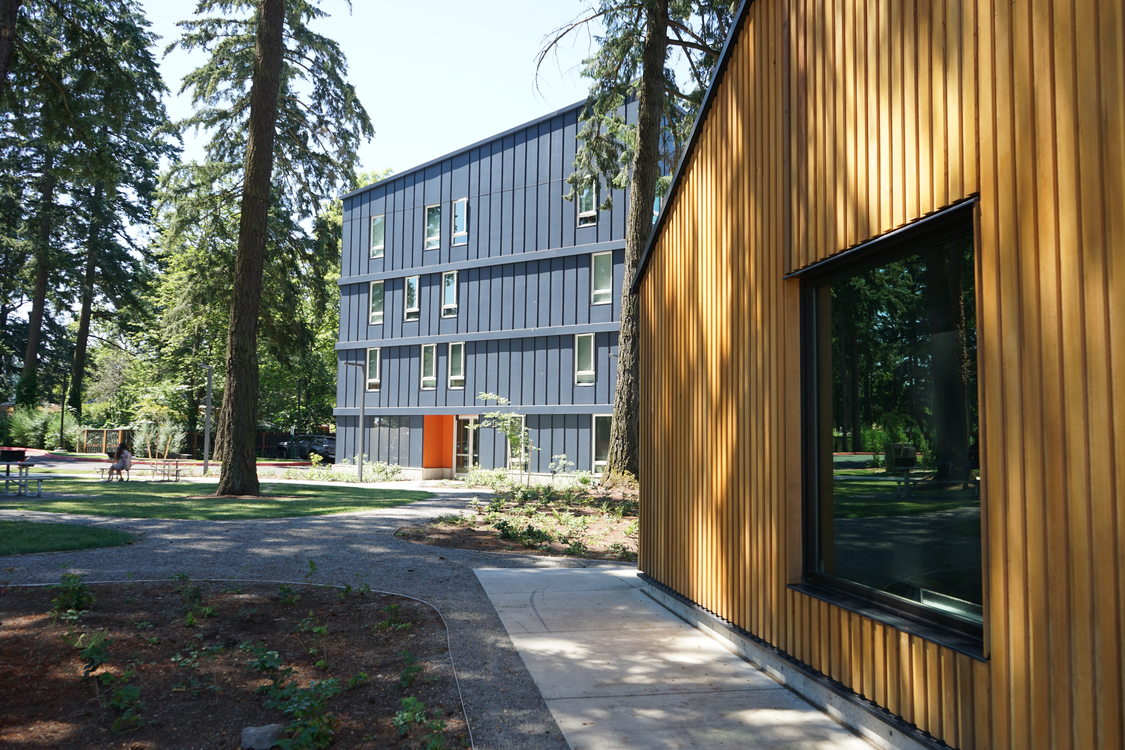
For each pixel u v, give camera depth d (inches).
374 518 526.0
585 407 1023.0
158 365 1811.0
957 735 132.1
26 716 162.9
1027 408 119.0
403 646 223.6
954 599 141.6
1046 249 115.9
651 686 190.7
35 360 1733.5
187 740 155.0
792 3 198.5
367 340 1288.1
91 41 620.7
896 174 153.8
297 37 775.1
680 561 270.1
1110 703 102.4
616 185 712.4
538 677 196.5
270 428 1971.0
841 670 168.9
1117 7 104.8
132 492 716.0
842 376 180.2
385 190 1288.1
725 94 241.3
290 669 189.8
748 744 155.1
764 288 210.4
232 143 834.2
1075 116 111.0
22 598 261.4
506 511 565.0
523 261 1103.0
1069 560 110.0
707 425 248.5
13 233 1628.9
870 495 168.2
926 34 145.4
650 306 317.4
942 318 146.8
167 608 255.1
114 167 657.0
